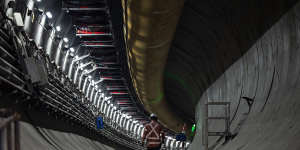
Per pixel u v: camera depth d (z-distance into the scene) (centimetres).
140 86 2842
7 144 311
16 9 1611
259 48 1400
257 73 1434
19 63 1392
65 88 2548
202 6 1748
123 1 1501
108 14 2419
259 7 1304
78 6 2342
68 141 1795
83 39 3058
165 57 2067
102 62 3697
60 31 2506
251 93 1466
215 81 2283
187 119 4766
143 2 1265
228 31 1712
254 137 1041
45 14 2100
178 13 1409
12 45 1365
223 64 1992
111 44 3152
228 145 1243
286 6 1094
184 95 3681
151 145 1003
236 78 1792
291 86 1020
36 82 1426
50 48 2364
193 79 2855
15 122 330
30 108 1509
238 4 1470
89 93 4016
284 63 1132
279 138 838
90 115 3525
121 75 4203
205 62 2306
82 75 3541
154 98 3384
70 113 2497
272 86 1204
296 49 1045
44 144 1184
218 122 2059
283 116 941
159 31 1526
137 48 1820
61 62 2738
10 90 1230
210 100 2511
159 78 2625
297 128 793
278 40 1194
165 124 4803
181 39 2302
